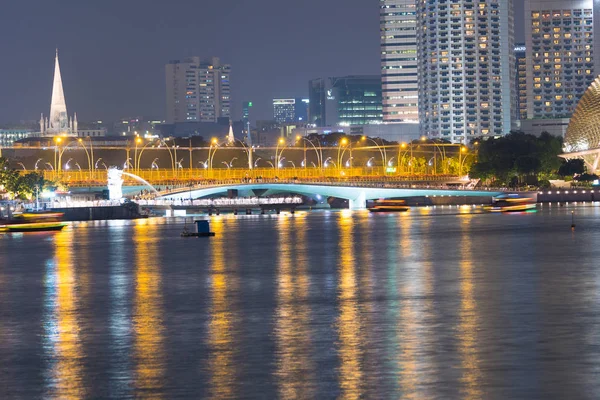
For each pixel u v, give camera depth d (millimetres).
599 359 54125
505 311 74062
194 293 92000
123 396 47500
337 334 64250
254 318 73000
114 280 107875
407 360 54625
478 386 48000
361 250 149375
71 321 73562
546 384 48219
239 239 184875
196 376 51562
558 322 67938
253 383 49719
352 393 47219
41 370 53750
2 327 70688
